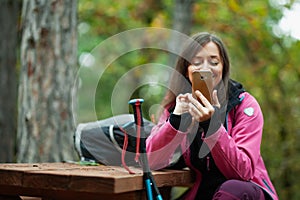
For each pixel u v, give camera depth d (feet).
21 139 15.71
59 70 15.79
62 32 15.93
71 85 16.01
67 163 11.30
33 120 15.51
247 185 9.43
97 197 8.73
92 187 7.86
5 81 23.15
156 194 8.63
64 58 15.90
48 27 15.79
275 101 34.12
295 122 32.53
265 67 36.42
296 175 31.12
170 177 10.00
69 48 16.06
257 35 36.14
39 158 15.34
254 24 35.42
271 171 31.65
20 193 9.05
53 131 15.52
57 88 15.71
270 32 37.29
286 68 36.50
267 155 31.96
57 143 15.53
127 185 8.09
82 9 41.04
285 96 34.32
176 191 16.71
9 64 23.38
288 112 33.09
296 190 30.73
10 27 23.39
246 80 36.09
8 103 23.17
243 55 37.01
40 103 15.57
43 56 15.72
